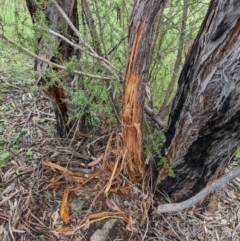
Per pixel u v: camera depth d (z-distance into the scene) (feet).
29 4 3.95
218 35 2.96
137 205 4.38
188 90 3.47
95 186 4.52
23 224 4.26
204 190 3.85
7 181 4.73
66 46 4.14
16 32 3.79
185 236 4.43
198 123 3.56
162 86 4.74
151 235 4.31
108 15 4.09
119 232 4.23
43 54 3.98
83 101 4.01
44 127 5.57
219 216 4.75
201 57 3.19
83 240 4.16
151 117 4.22
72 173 4.64
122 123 3.87
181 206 4.11
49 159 4.85
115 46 4.11
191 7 4.14
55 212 4.37
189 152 3.89
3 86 6.31
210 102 3.32
